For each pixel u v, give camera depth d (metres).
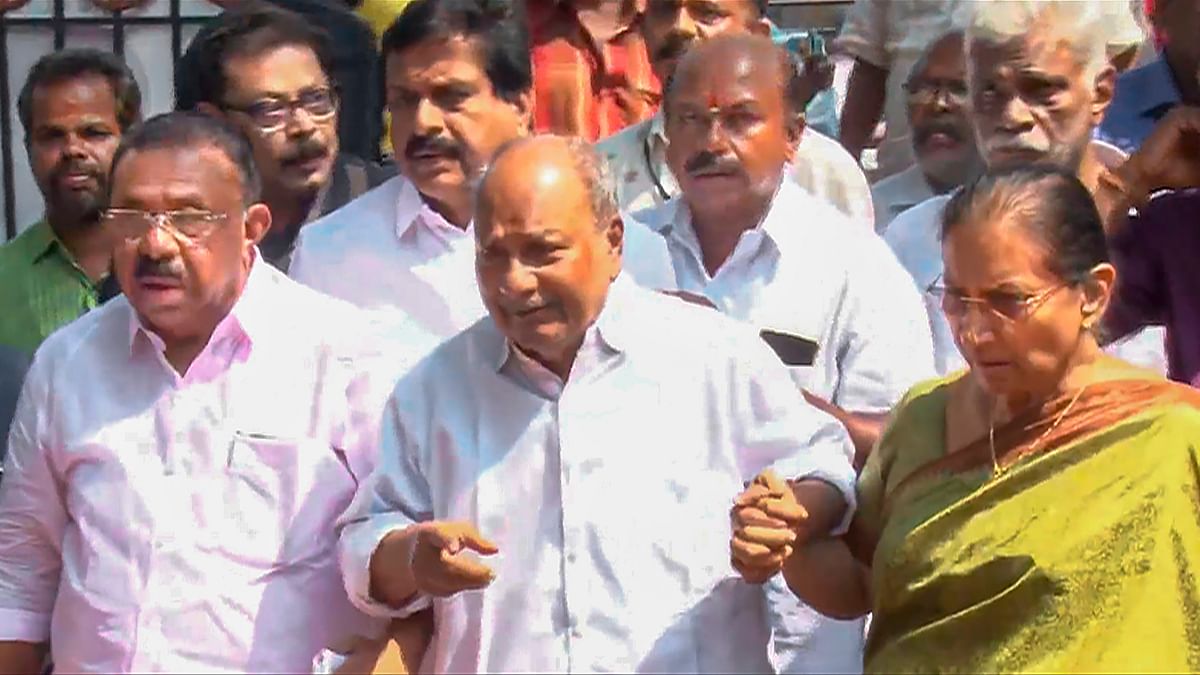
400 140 3.93
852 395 3.86
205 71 4.22
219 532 3.35
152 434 3.40
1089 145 3.82
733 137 3.83
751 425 3.14
